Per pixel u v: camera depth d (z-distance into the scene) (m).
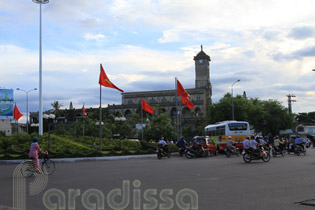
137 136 73.25
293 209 7.52
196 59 126.88
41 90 37.66
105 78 33.12
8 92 76.50
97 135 71.25
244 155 21.75
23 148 31.78
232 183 11.61
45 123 115.56
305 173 14.27
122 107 125.06
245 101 69.25
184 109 117.94
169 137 68.19
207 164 20.52
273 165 18.72
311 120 131.12
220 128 36.84
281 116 79.12
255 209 7.57
